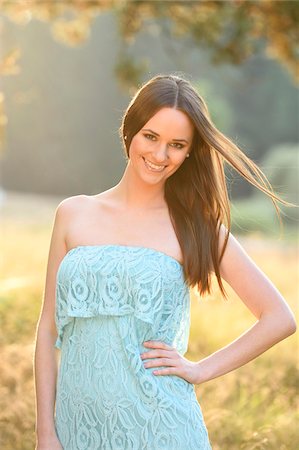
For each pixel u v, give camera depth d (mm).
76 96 50469
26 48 45312
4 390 6629
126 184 3996
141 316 3730
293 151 43781
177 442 3711
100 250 3838
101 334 3770
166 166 3826
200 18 13570
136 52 47031
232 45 13438
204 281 3961
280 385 8047
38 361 4016
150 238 3912
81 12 13906
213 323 11250
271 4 13055
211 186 3996
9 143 50531
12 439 6020
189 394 3826
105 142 51781
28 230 22047
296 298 14977
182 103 3750
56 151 51406
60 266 3902
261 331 3889
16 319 9445
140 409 3707
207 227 3973
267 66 52719
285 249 23250
